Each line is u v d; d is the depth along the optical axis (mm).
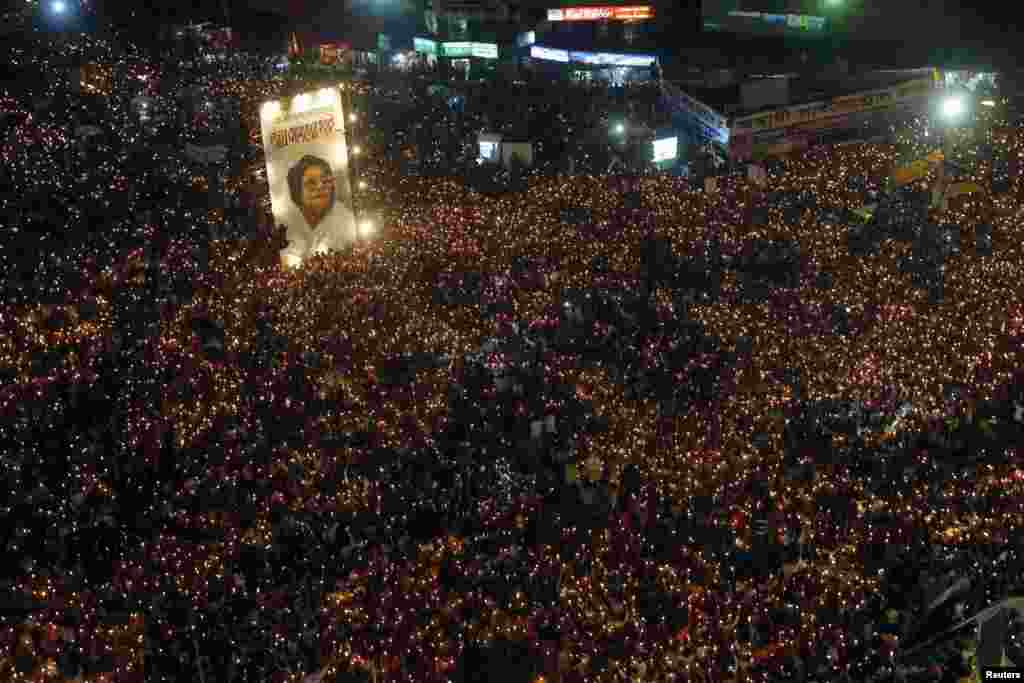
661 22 95938
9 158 61031
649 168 63156
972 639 24750
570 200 57469
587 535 29266
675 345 39781
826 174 58594
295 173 49469
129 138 66188
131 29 99625
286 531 29969
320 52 97500
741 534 28781
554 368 38594
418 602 26891
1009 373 35219
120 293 45844
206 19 106562
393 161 64875
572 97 78875
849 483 30531
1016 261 45375
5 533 30344
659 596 26422
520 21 99562
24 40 89500
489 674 24625
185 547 29266
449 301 44906
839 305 42000
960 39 86000
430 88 82750
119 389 37906
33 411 36031
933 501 29297
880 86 68375
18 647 25391
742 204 54844
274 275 47531
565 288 46031
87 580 28641
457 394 37062
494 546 29391
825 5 91688
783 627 25000
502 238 51969
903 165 56625
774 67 81625
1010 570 26562
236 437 34375
